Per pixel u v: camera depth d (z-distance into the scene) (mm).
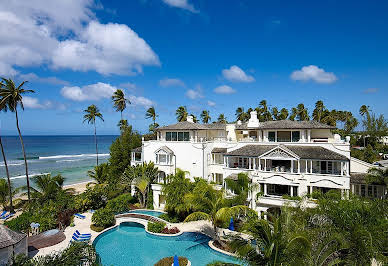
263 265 13750
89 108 66625
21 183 66625
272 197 29688
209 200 26078
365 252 14273
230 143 39188
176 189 32938
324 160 29250
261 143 36594
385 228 16406
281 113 100000
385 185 28172
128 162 55000
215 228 26438
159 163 42656
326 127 37000
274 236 14211
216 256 23875
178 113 86625
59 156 124938
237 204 26703
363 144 70750
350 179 30656
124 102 69312
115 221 33750
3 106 38094
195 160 40125
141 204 41125
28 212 35719
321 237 16078
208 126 49250
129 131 62531
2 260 19906
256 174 32875
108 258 23922
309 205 26469
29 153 138500
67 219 32938
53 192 41938
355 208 18391
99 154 141625
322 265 14961
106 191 44094
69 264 16766
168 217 33781
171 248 25984
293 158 30641
